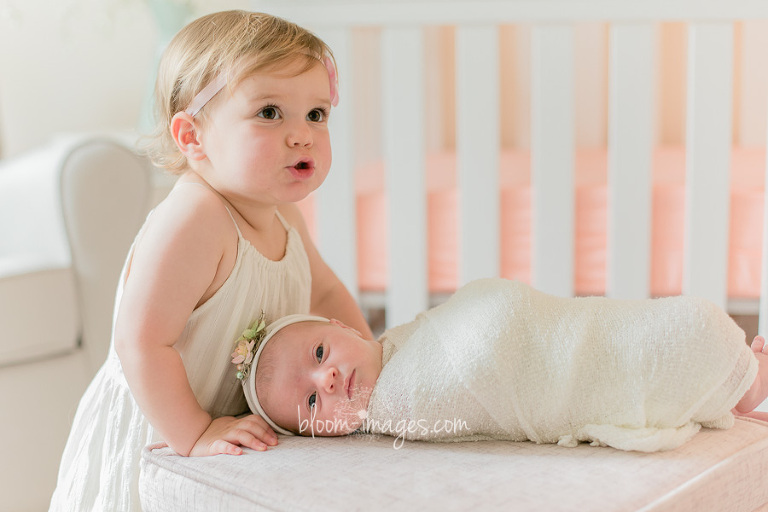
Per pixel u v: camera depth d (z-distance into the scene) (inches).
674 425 36.1
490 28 64.6
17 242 70.9
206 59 39.7
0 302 59.8
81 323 65.0
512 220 68.5
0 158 95.0
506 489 31.6
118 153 65.2
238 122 39.0
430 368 37.9
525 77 111.4
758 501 36.2
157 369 37.6
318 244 70.0
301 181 40.2
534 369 37.0
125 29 100.0
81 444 44.6
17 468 61.1
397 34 65.7
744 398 38.4
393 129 67.1
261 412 39.8
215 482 34.5
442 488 31.8
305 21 65.9
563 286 67.2
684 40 108.1
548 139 65.4
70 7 97.3
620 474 32.9
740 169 77.2
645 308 38.0
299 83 39.5
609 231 66.5
